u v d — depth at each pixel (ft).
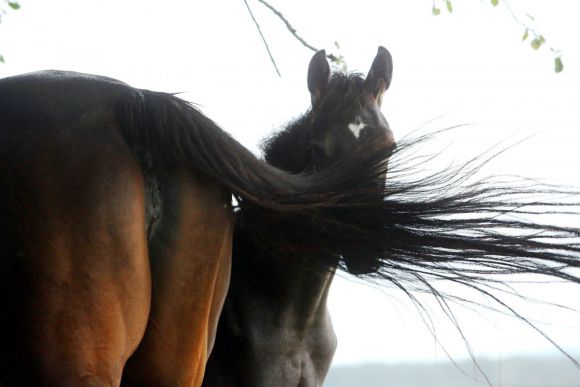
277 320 25.48
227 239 19.69
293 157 26.71
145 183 18.20
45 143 16.94
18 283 16.39
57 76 18.24
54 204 16.62
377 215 20.54
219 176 18.92
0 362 16.63
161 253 18.39
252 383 25.09
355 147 22.56
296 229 20.40
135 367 18.76
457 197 20.77
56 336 16.31
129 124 17.93
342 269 21.79
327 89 25.93
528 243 20.48
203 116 18.99
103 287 16.69
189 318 18.78
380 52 26.18
